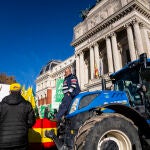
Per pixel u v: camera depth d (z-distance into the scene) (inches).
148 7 1364.4
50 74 3189.0
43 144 275.9
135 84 257.4
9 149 174.9
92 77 1523.1
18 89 196.1
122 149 186.1
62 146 206.4
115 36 1414.9
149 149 206.8
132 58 1185.4
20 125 184.2
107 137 185.3
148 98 245.1
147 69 256.1
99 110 207.0
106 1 1573.6
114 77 306.7
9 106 186.2
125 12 1320.1
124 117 196.9
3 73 1110.4
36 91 3447.3
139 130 209.3
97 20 1640.0
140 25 1285.7
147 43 1240.2
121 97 240.2
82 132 175.6
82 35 1707.7
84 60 1795.0
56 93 604.1
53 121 291.9
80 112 209.0
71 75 274.2
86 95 226.5
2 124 181.6
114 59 1349.7
